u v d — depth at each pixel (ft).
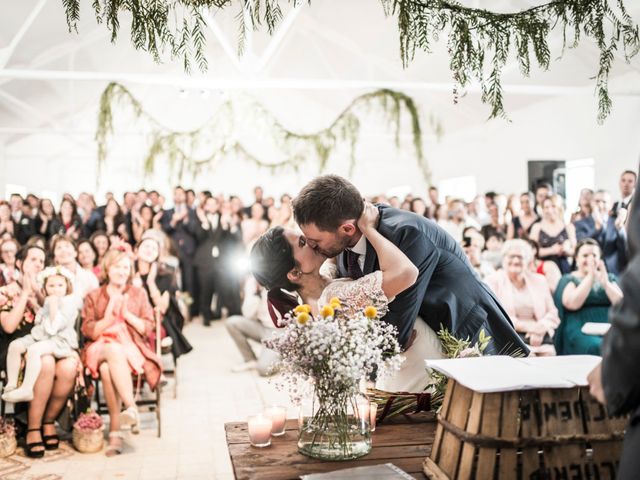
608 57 5.83
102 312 12.85
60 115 42.52
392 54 30.91
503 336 6.36
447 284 6.04
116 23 5.58
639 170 3.51
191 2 5.72
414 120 24.73
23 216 29.53
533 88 23.98
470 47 5.71
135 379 13.44
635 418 3.48
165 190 48.93
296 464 4.69
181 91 23.97
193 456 11.88
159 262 16.35
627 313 3.17
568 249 20.97
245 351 19.38
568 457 4.01
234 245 30.50
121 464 11.46
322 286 5.84
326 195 5.29
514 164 36.40
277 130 26.45
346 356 4.64
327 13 30.55
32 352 11.85
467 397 4.13
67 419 12.62
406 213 6.09
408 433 5.31
